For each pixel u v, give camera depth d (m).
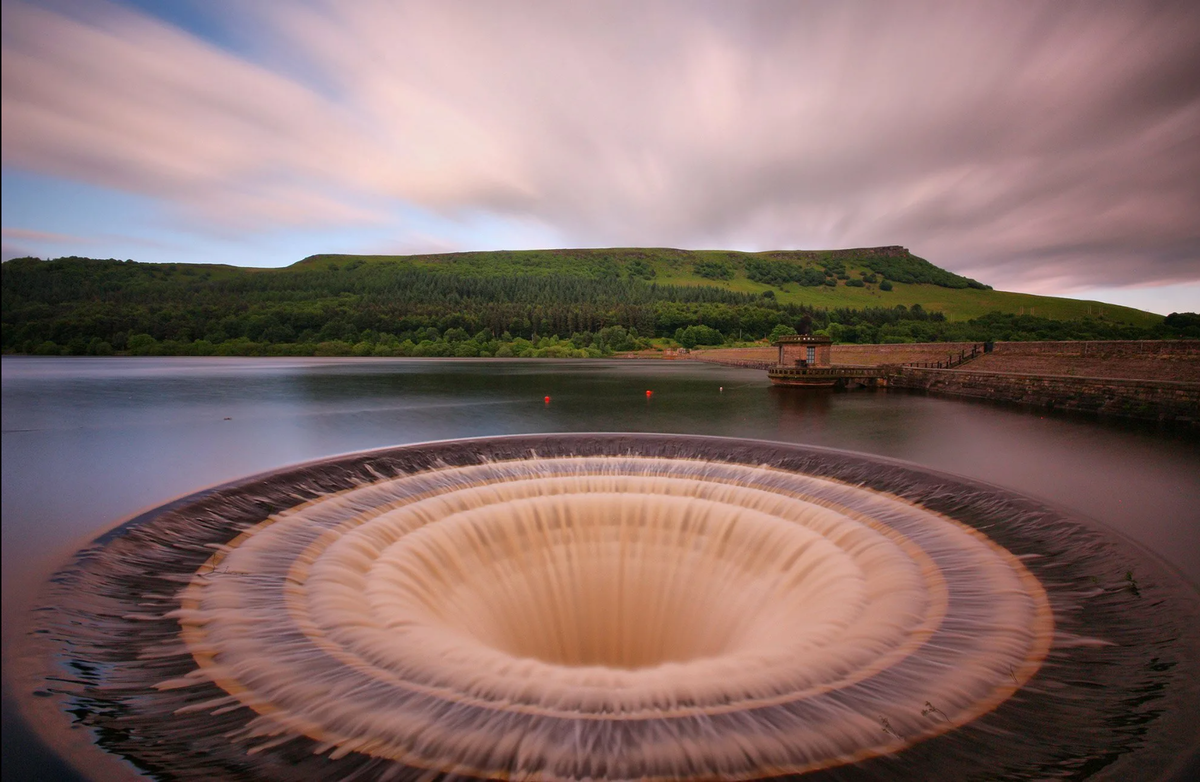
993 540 13.16
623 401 50.38
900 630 9.98
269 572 11.84
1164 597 10.09
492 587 14.35
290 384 66.81
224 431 35.16
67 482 23.22
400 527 14.28
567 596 15.19
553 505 16.27
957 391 51.88
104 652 9.08
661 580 15.38
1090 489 19.45
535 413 42.62
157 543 12.47
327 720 7.66
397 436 33.59
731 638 13.19
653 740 7.37
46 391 56.44
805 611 11.87
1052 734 7.34
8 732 7.29
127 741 7.23
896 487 16.78
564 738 7.43
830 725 7.65
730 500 16.98
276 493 15.62
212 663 8.88
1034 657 8.96
